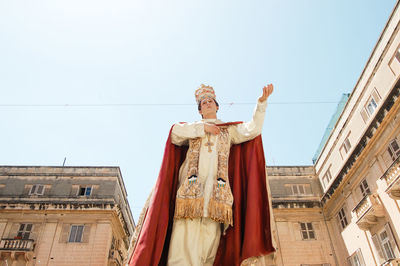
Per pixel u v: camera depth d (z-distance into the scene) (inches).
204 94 190.1
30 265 965.2
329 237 1037.2
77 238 1013.2
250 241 141.6
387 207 784.3
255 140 167.5
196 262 135.3
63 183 1133.7
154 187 159.0
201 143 163.5
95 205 1059.9
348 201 970.1
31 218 1048.2
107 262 992.9
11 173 1153.4
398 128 770.2
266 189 156.5
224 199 149.3
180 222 145.5
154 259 132.7
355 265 926.4
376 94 851.4
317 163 1180.5
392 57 792.9
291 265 988.6
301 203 1095.6
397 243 745.6
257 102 161.0
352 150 928.9
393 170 737.6
